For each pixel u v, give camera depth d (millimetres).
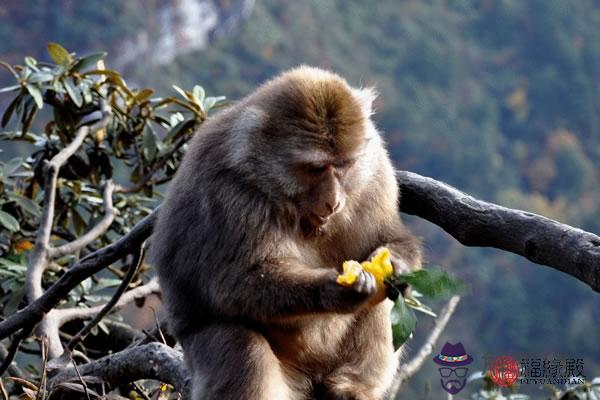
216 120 8664
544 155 66812
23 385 8812
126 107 12047
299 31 73875
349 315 8070
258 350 7902
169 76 66625
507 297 46406
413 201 8555
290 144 8227
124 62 64812
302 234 8492
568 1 80125
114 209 10953
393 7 80938
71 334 11930
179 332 8500
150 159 11789
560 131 70312
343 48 75438
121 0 64312
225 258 8031
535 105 74000
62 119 11961
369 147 8547
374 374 8594
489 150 66312
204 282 8172
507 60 77562
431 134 66438
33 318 9156
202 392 7891
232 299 7973
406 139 65688
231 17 70250
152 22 65562
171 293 8500
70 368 8984
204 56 68625
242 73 69875
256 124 8234
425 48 75500
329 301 7559
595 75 77438
